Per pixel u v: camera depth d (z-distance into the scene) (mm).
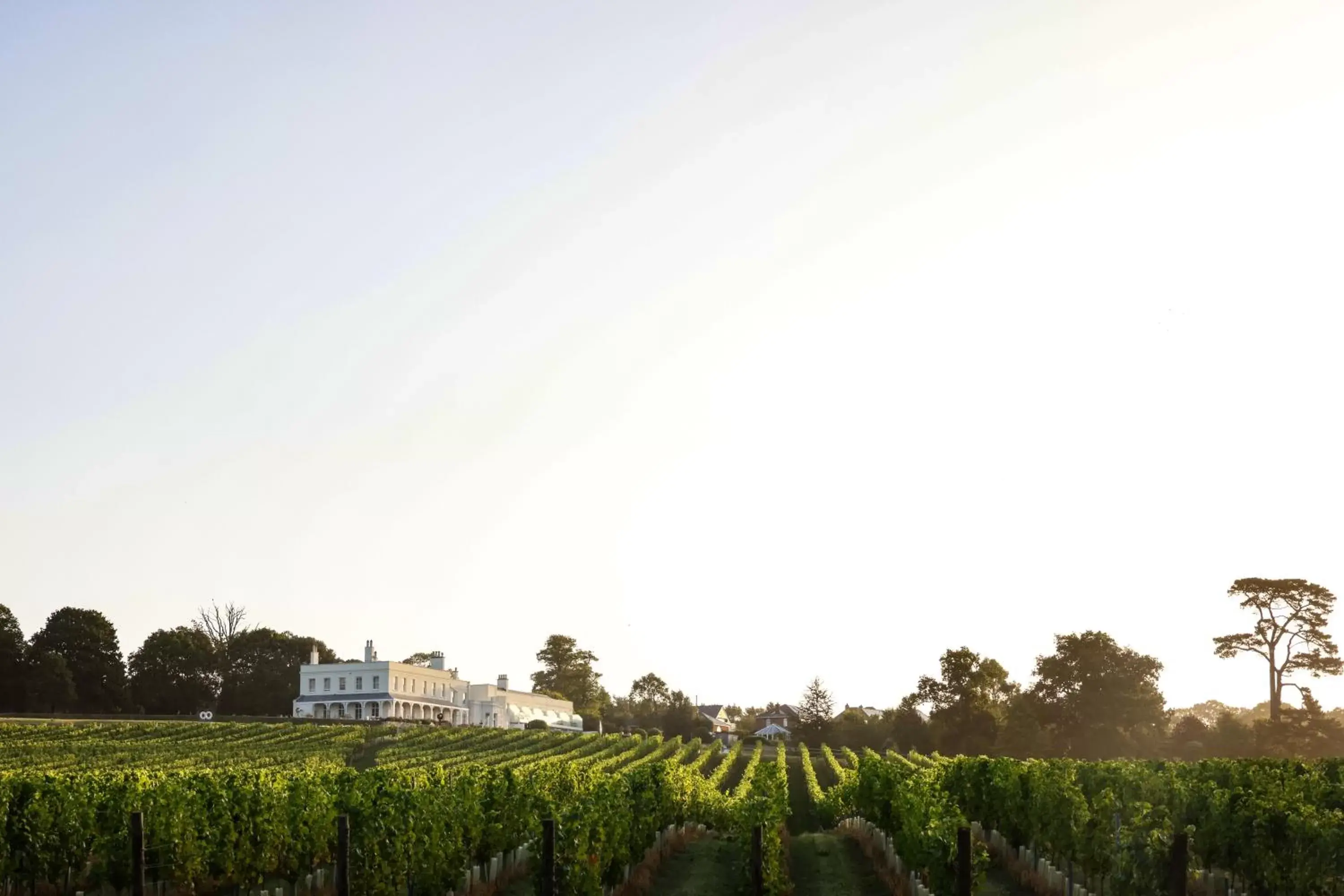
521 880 38594
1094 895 35000
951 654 125125
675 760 74500
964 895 25609
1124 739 110688
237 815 36062
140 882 28000
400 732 119625
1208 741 110125
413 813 33750
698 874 42406
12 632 147750
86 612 155875
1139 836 30219
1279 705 108438
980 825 48125
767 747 137750
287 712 165875
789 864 44031
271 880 38438
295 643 173750
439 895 33062
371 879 32000
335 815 36312
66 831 36156
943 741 122312
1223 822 33906
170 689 160375
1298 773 53844
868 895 38031
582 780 52969
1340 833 29625
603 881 35594
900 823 38562
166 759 87625
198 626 175500
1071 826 35406
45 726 114188
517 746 115438
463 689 172250
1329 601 107500
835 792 57062
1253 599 108938
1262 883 32500
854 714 149500
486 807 39156
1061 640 115625
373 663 156500
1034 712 114688
